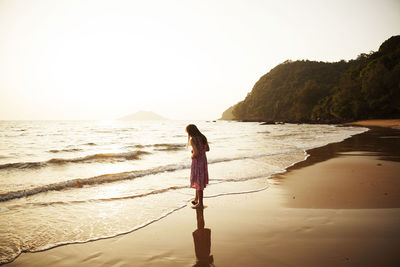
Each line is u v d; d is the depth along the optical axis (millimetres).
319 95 110500
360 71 81375
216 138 23078
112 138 25531
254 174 7770
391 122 47188
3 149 15695
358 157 10617
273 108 156875
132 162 10562
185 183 6879
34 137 26359
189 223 4055
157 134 32562
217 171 8227
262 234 3500
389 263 2590
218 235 3527
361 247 2979
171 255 3012
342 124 63562
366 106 66938
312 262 2678
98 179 7043
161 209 4801
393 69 64188
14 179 7379
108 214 4539
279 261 2742
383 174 7230
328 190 5766
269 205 4848
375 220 3848
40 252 3162
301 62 180125
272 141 19266
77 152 14312
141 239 3494
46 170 8852
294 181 6812
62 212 4641
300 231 3539
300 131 34969
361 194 5305
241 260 2816
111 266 2809
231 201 5164
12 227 3957
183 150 14938
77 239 3527
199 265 2764
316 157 10969
